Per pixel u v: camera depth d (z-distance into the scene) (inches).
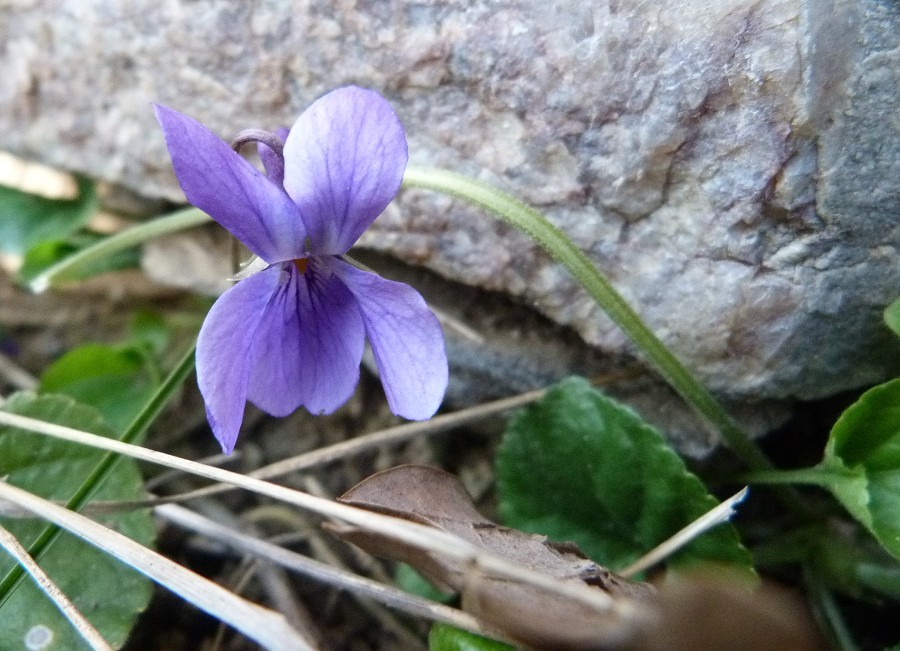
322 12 2.7
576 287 2.6
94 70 3.2
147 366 3.4
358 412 3.2
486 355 2.9
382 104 2.0
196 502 3.0
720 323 2.4
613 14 2.4
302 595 2.8
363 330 2.2
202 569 2.9
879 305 2.3
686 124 2.3
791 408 2.6
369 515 1.9
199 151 1.9
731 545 2.3
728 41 2.2
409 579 2.6
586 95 2.4
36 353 3.8
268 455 3.2
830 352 2.3
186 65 3.0
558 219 2.6
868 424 2.2
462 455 3.1
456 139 2.7
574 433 2.5
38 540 2.2
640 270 2.5
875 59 2.1
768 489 2.7
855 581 2.5
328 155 2.0
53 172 3.6
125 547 2.1
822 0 2.1
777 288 2.3
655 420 2.7
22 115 3.4
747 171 2.3
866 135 2.2
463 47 2.6
